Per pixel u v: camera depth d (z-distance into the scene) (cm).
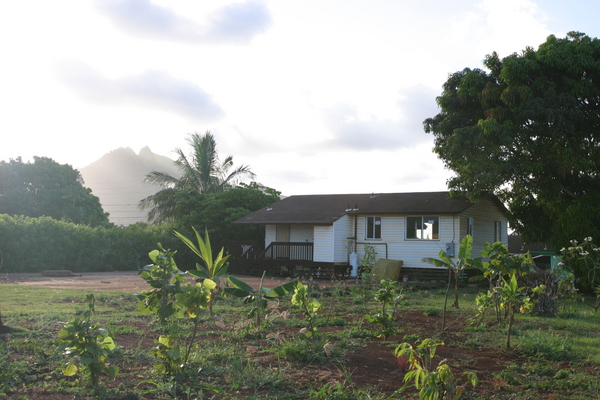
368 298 1355
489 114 2255
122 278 2362
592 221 2116
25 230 2711
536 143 2258
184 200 3694
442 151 2402
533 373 662
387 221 2717
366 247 2277
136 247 3241
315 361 666
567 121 2077
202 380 559
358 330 898
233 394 517
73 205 4588
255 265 2856
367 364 662
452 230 2530
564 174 2158
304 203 3103
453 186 2461
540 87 2173
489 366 691
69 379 546
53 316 943
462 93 2369
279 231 2991
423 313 1212
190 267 3450
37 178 4488
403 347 488
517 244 3772
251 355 688
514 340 866
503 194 2564
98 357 490
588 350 813
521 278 1255
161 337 548
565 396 558
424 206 2633
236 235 3550
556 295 1252
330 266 2619
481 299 941
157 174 4244
